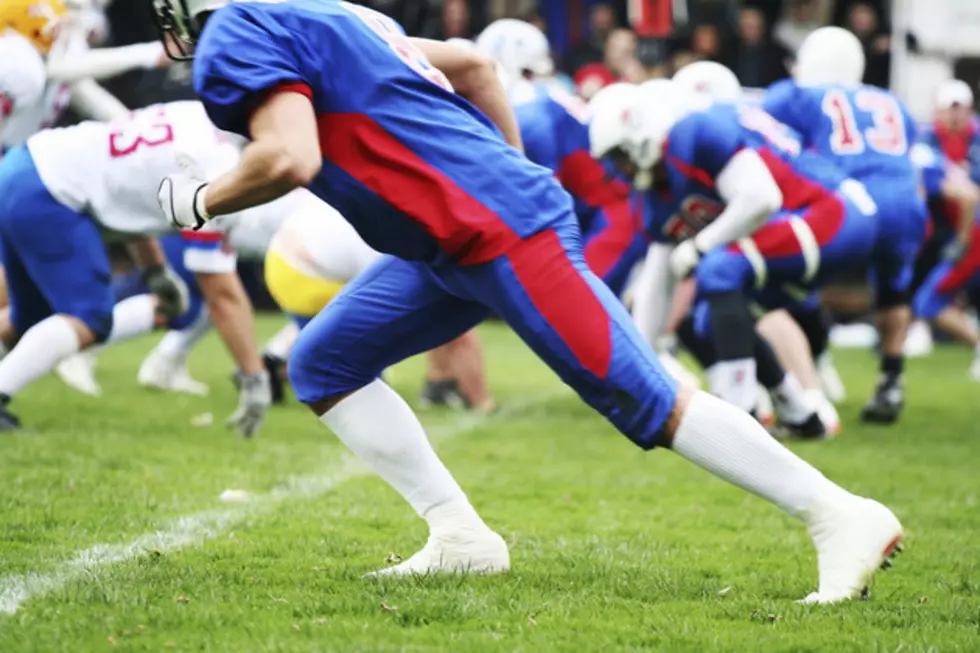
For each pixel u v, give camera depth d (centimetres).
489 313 1423
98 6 3800
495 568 1437
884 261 2898
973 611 1312
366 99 1271
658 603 1315
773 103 2927
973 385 3959
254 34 1241
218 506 1812
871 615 1262
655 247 2867
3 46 2409
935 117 4669
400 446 1420
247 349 2464
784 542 1700
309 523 1705
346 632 1159
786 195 2728
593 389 1290
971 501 2066
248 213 2480
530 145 2848
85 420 2611
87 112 2884
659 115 2473
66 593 1274
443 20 4781
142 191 2252
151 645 1110
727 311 2655
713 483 2172
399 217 1284
